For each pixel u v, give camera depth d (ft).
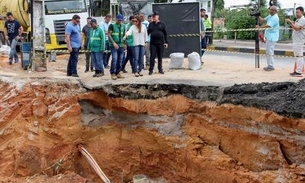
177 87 36.47
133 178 38.42
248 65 52.65
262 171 31.09
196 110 35.60
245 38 103.14
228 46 76.74
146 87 37.65
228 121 33.24
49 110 38.91
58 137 39.04
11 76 42.47
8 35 55.36
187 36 52.80
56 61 60.44
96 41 43.37
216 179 34.09
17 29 55.26
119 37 42.11
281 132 29.66
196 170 35.45
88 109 40.55
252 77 40.11
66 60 62.54
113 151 39.83
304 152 28.68
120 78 41.86
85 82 40.57
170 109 36.94
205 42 56.80
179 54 49.32
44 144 38.58
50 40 67.31
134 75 43.68
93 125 40.45
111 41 41.70
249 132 31.65
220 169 33.60
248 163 32.24
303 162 28.94
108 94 38.73
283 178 29.60
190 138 35.83
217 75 42.55
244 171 32.27
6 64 54.03
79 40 44.06
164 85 36.99
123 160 39.81
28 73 45.80
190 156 35.47
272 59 45.21
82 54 66.49
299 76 40.09
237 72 45.03
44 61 48.42
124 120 39.60
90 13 71.51
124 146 39.70
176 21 52.65
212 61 58.44
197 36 52.80
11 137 38.06
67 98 39.34
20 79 40.42
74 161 40.16
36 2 47.34
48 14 66.95
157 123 37.42
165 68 50.29
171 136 36.65
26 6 65.98
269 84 32.91
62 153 39.32
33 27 47.50
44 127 38.78
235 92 33.24
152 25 43.91
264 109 30.19
